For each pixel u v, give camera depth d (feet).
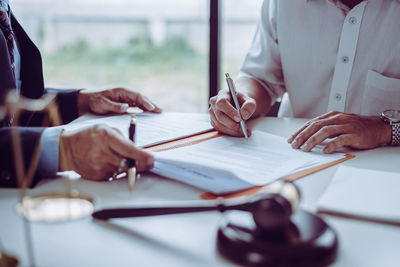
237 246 1.38
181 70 16.17
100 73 17.54
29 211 1.72
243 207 1.67
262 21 4.40
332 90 4.10
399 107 3.85
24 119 3.56
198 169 2.16
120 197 1.95
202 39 6.05
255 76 4.39
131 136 2.75
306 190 2.01
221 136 2.96
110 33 16.03
